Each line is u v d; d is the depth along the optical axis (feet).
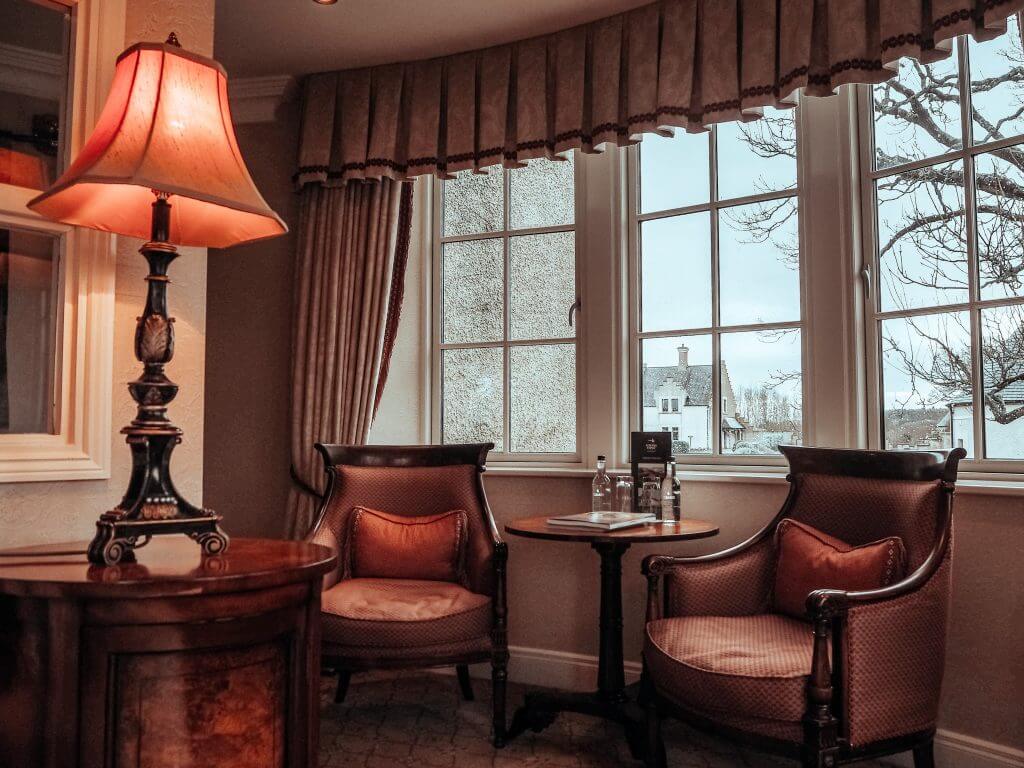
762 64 9.68
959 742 8.16
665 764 7.91
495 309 12.76
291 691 5.15
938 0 8.21
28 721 4.52
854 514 8.20
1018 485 7.98
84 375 6.48
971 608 8.21
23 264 6.30
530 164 12.66
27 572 4.72
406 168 12.16
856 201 9.80
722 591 8.45
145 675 4.53
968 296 8.87
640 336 11.55
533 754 8.82
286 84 12.89
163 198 5.58
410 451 10.94
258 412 13.14
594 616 11.16
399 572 9.89
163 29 7.29
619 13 10.88
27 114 6.34
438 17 10.98
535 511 11.69
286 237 13.23
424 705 10.52
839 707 6.33
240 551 5.72
